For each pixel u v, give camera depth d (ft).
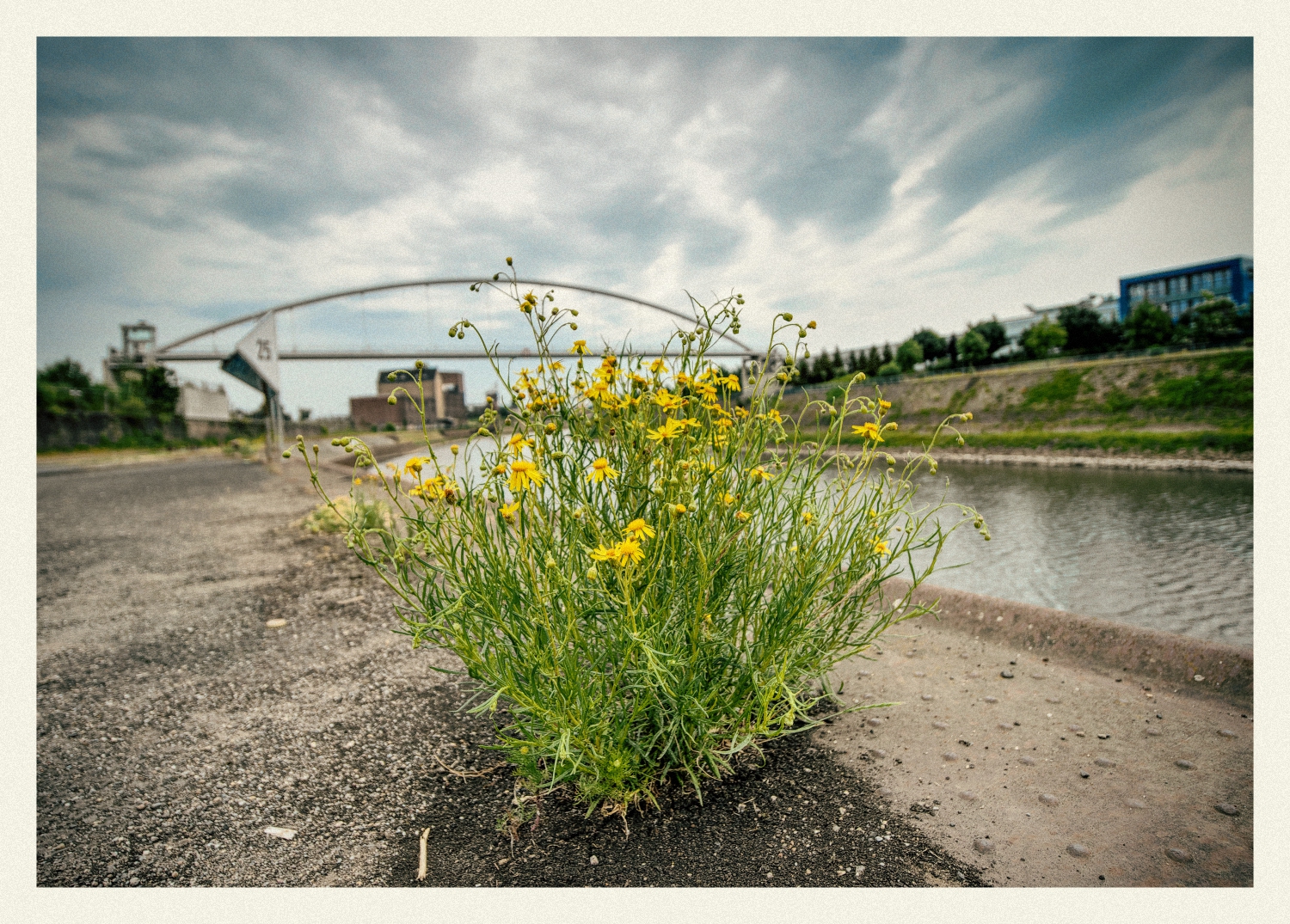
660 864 4.60
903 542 6.08
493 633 5.05
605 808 5.24
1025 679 7.19
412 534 5.54
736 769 5.76
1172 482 71.20
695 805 5.26
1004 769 5.54
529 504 4.98
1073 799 5.09
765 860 4.59
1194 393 110.22
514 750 5.13
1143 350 147.33
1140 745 5.76
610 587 5.07
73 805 5.80
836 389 5.90
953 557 35.09
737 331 5.65
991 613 8.51
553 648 4.62
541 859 4.74
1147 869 4.30
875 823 4.93
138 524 24.31
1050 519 49.57
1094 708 6.45
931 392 152.15
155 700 8.10
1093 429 113.39
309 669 8.89
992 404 135.85
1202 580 30.40
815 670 6.28
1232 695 6.35
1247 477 73.36
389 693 7.97
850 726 6.45
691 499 5.25
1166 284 203.21
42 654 9.96
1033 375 139.95
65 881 4.75
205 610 12.06
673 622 5.28
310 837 5.21
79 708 7.91
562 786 5.64
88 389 137.39
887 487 6.02
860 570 5.97
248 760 6.50
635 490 5.68
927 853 4.58
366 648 9.57
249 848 5.11
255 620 11.28
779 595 5.68
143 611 12.22
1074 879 4.24
